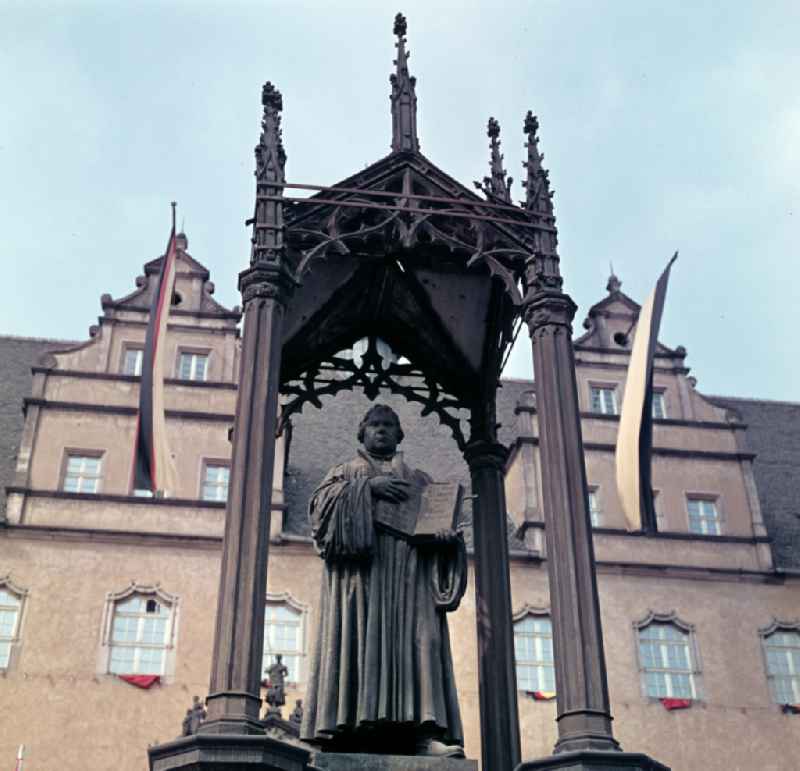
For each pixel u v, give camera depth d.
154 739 23.69
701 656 26.67
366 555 8.23
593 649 7.60
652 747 25.41
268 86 10.06
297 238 9.41
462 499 8.69
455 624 25.30
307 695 8.02
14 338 33.88
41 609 24.56
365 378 11.53
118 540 25.52
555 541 8.11
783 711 26.30
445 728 7.84
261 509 7.75
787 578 27.97
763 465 33.81
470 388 11.46
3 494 26.64
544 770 6.95
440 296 11.15
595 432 29.31
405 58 10.91
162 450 9.88
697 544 28.00
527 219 9.88
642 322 10.20
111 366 27.97
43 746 23.28
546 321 9.20
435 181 10.06
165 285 10.55
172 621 24.88
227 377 28.34
